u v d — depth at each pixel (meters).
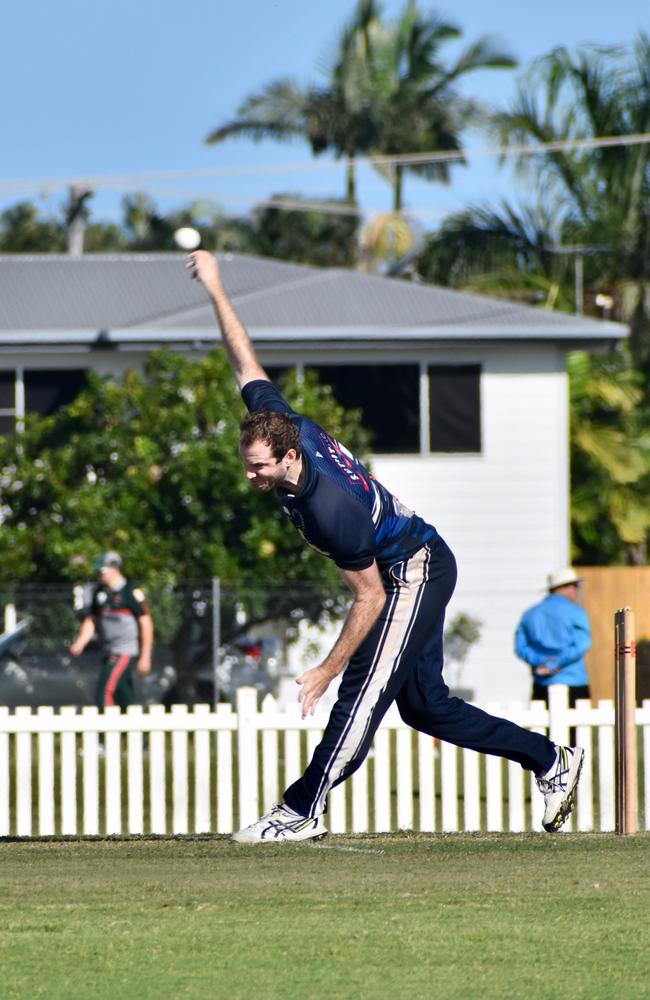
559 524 86.31
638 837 25.89
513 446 86.38
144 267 97.62
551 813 24.38
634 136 106.44
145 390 70.62
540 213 108.00
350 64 160.38
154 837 29.14
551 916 17.72
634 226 105.81
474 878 20.38
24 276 94.75
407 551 21.80
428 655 22.78
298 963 15.59
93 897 19.03
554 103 107.75
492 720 23.64
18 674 61.59
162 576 65.50
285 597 64.81
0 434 85.00
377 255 139.25
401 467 86.12
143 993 14.48
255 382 22.33
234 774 47.25
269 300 89.56
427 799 37.00
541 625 48.47
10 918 17.69
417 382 86.19
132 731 37.50
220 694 62.38
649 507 98.06
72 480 70.06
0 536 67.75
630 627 26.92
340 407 80.88
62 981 14.93
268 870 21.27
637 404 102.94
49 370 85.50
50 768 37.47
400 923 17.36
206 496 67.69
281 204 123.12
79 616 62.12
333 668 21.30
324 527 20.45
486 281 107.62
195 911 18.03
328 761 22.86
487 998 14.29
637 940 16.56
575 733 37.88
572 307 105.88
